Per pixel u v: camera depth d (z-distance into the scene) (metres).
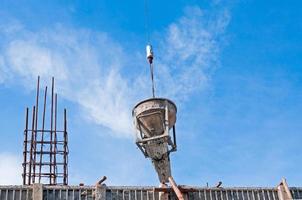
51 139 35.25
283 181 20.20
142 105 22.41
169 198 18.55
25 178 33.47
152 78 24.06
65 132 35.81
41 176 33.81
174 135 23.09
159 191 18.56
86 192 18.02
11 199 17.39
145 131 22.58
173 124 23.25
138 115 22.47
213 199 19.16
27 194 17.56
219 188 19.50
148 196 18.48
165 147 22.42
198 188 19.19
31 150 34.34
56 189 17.86
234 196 19.58
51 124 35.72
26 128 35.16
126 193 18.38
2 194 17.38
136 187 18.56
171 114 22.59
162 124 22.39
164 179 22.91
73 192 17.94
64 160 34.78
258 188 20.05
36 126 35.38
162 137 21.86
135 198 18.34
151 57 24.77
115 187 18.34
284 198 19.77
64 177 34.06
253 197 19.77
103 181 18.31
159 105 22.25
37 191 17.47
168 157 22.95
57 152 34.91
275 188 20.23
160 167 22.80
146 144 22.34
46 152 34.66
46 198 17.62
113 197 18.14
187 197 18.86
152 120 22.27
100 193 17.95
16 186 17.62
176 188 18.20
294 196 20.09
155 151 22.39
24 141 34.72
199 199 19.02
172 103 22.77
